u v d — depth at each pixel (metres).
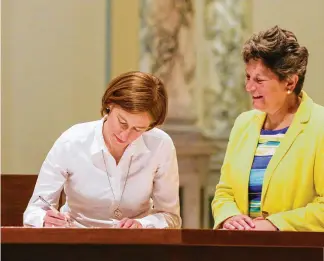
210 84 11.06
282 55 5.33
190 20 10.95
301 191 5.41
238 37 11.15
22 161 9.93
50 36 10.06
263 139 5.65
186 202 10.65
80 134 5.53
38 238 4.18
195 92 10.97
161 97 5.10
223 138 11.02
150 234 4.26
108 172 5.51
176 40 10.83
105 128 5.52
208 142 10.91
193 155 10.73
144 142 5.57
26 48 9.92
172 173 5.65
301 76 5.49
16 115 9.89
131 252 4.36
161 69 10.69
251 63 5.44
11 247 4.27
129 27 10.41
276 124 5.66
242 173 5.59
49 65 10.06
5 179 6.49
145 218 5.39
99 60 10.31
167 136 5.70
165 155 5.60
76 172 5.48
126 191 5.55
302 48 5.43
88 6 10.24
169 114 10.72
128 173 5.55
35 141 10.01
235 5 11.15
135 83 5.00
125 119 5.03
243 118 5.89
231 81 11.16
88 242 4.21
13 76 9.86
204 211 10.71
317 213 5.23
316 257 4.49
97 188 5.51
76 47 10.20
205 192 10.77
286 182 5.43
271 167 5.48
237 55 11.16
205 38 11.05
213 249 4.41
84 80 10.25
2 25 9.77
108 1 10.32
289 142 5.48
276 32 5.41
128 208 5.58
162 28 10.70
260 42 5.38
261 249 4.45
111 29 10.32
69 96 10.19
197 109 10.96
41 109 10.04
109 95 5.07
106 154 5.48
